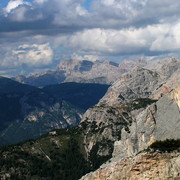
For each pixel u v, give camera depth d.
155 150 81.19
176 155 79.50
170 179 78.12
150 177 79.56
